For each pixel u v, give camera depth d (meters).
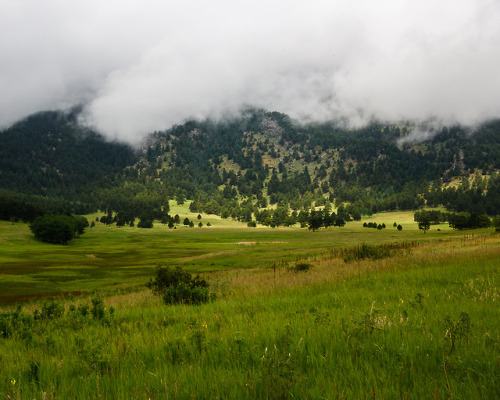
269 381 2.87
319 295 9.18
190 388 2.96
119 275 46.91
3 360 4.71
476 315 5.03
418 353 3.54
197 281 16.86
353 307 6.58
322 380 2.94
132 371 3.67
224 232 199.25
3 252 85.25
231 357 3.94
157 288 16.95
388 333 4.31
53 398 3.01
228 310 7.99
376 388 2.66
